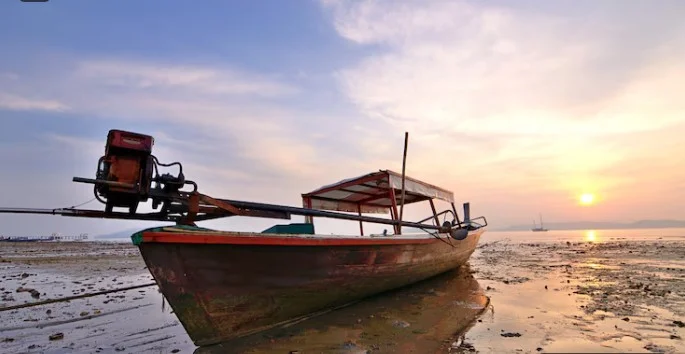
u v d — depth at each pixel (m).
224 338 4.71
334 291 5.94
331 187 10.33
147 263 4.09
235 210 5.26
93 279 12.55
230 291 4.64
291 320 5.46
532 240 52.19
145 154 4.35
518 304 7.02
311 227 6.79
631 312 6.13
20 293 9.50
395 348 4.52
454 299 7.55
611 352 3.92
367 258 6.45
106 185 4.15
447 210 12.33
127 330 5.77
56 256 25.84
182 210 5.15
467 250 12.59
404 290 8.46
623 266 13.45
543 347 4.41
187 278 4.31
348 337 4.96
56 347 4.92
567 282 9.80
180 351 4.71
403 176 9.25
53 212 4.39
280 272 5.08
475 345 4.58
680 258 16.12
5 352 4.74
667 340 4.57
